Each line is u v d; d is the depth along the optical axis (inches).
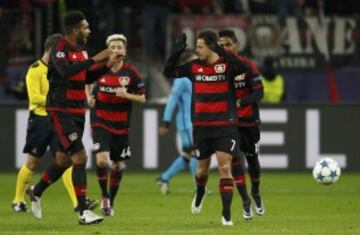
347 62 2765.7
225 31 1504.7
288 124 2529.5
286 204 1785.2
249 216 1480.1
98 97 1561.3
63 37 1364.4
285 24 2755.9
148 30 2684.5
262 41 2751.0
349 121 2541.8
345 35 2765.7
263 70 2603.3
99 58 1331.2
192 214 1589.6
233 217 1547.7
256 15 2753.4
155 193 2023.9
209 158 1434.5
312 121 2532.0
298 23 2758.4
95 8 2728.8
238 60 1362.0
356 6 2829.7
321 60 2763.3
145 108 2498.8
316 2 2807.6
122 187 2160.4
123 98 1556.3
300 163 2534.5
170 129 2506.2
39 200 1487.5
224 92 1368.1
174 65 1389.0
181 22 2716.5
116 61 1396.4
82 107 1387.8
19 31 2669.8
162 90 2669.8
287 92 2751.0
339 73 2760.8
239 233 1285.7
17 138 2486.5
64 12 2691.9
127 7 2723.9
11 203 1800.0
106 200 1563.7
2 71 2657.5
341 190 2101.4
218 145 1369.3
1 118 2484.0
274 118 2527.1
